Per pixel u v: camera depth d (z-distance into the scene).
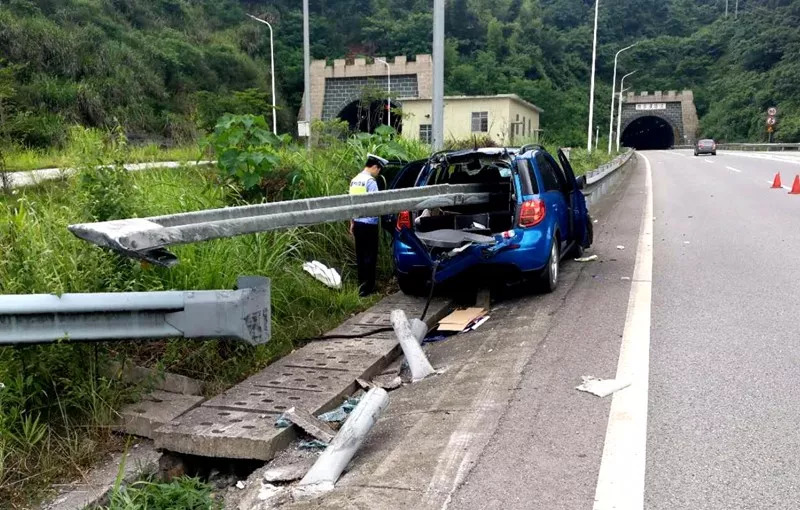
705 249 9.09
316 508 3.12
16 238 4.55
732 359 4.70
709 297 6.45
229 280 5.53
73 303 3.34
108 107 32.38
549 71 79.31
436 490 3.14
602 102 80.19
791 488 3.02
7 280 4.21
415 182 7.39
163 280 5.03
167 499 3.32
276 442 3.83
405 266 7.05
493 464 3.35
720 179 22.67
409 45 71.56
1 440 3.56
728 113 75.50
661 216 13.01
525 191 6.79
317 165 9.04
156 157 10.65
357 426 3.67
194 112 14.27
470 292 7.42
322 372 4.98
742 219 12.02
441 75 10.70
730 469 3.20
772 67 77.06
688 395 4.09
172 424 4.01
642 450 3.41
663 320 5.72
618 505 2.92
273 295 6.10
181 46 45.88
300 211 4.38
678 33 100.50
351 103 54.75
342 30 72.69
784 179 21.34
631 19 100.25
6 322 3.29
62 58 32.81
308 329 6.05
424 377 4.95
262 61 60.25
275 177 8.20
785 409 3.85
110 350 4.71
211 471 4.01
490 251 6.50
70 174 6.44
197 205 6.68
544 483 3.14
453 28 79.00
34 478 3.54
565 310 6.23
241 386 4.70
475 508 2.96
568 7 93.81
